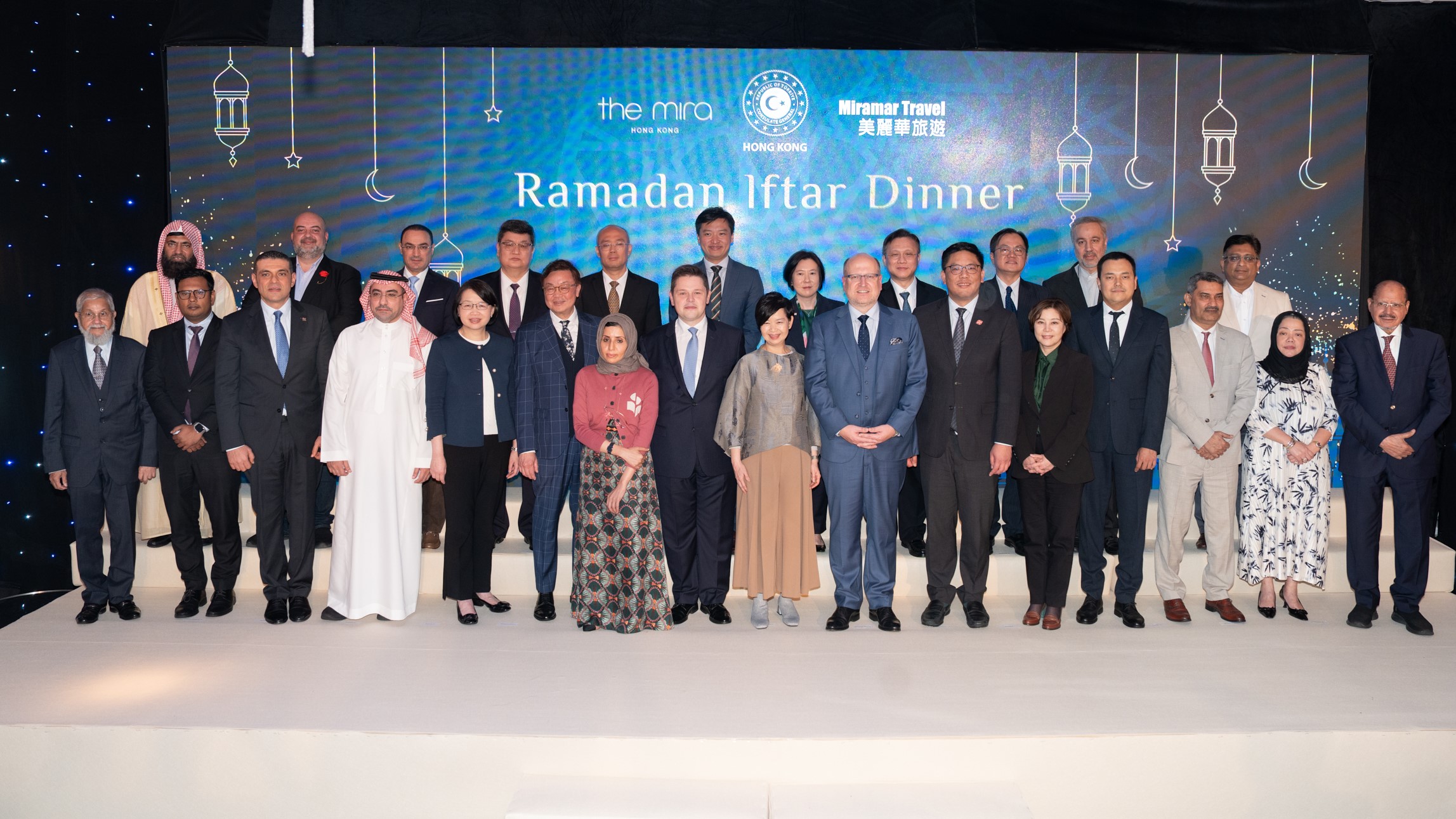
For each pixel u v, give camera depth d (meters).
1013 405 4.43
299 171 5.89
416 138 5.91
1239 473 4.82
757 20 5.87
